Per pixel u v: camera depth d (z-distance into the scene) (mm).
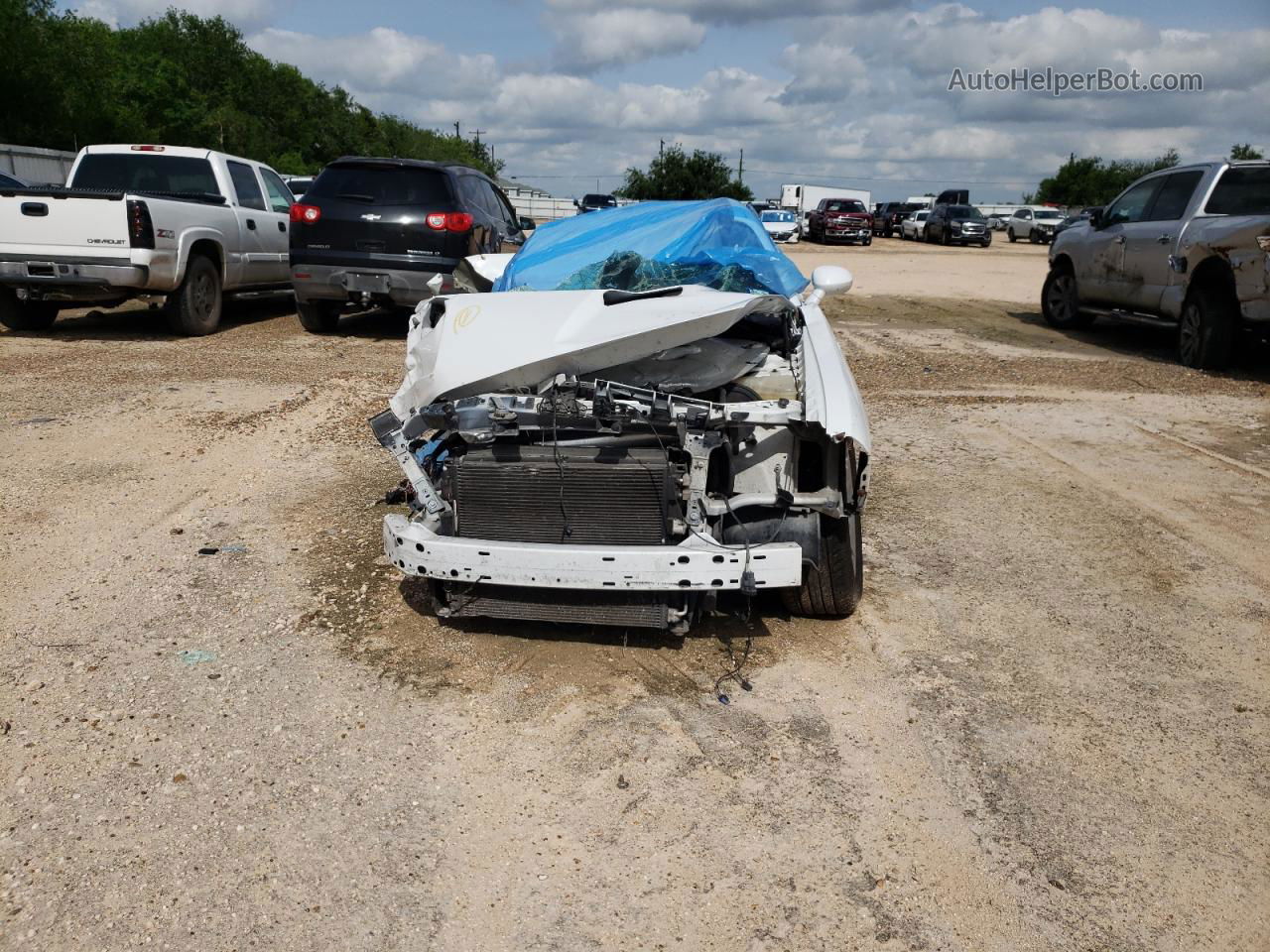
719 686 3625
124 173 11367
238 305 13773
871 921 2523
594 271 4461
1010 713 3480
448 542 3537
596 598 3717
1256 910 2576
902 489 5918
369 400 7879
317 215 10102
